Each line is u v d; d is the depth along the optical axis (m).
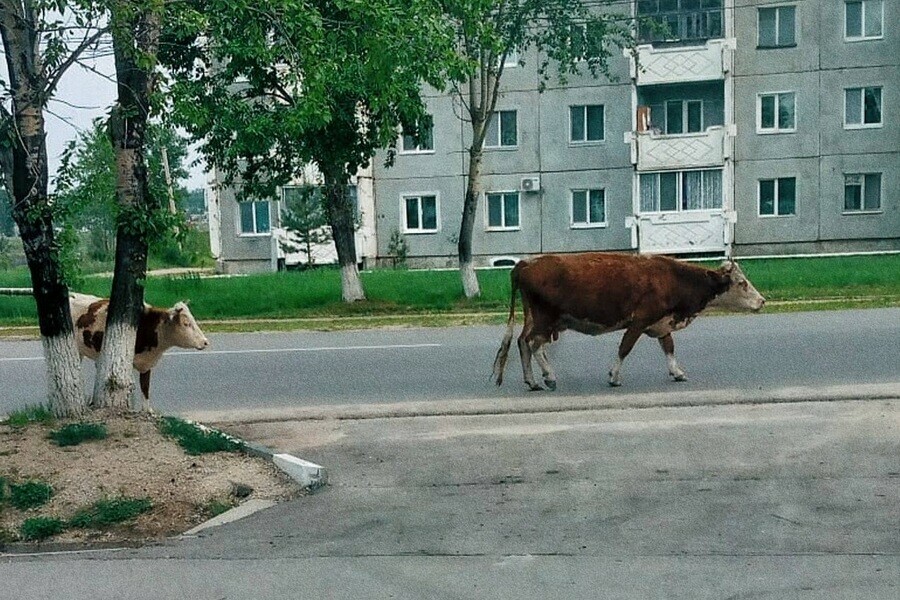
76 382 9.04
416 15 11.48
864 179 35.22
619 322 10.91
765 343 13.80
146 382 10.43
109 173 8.91
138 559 5.99
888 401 9.42
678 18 35.50
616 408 9.72
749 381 10.97
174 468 7.66
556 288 10.88
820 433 8.25
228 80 19.77
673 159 34.97
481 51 22.03
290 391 11.70
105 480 7.36
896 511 6.20
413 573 5.50
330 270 33.62
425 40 11.58
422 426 9.32
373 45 10.46
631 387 10.91
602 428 8.82
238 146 19.59
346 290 22.38
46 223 8.80
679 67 34.75
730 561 5.46
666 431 8.59
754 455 7.66
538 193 37.78
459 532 6.20
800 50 35.22
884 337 13.91
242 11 9.14
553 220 37.78
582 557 5.62
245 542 6.21
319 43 9.59
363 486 7.39
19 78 8.48
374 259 39.34
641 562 5.50
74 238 8.81
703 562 5.46
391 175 38.94
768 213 36.03
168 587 5.46
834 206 35.44
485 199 38.34
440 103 38.06
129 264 9.20
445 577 5.41
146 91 9.03
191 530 6.58
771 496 6.61
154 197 9.23
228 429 9.56
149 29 8.84
